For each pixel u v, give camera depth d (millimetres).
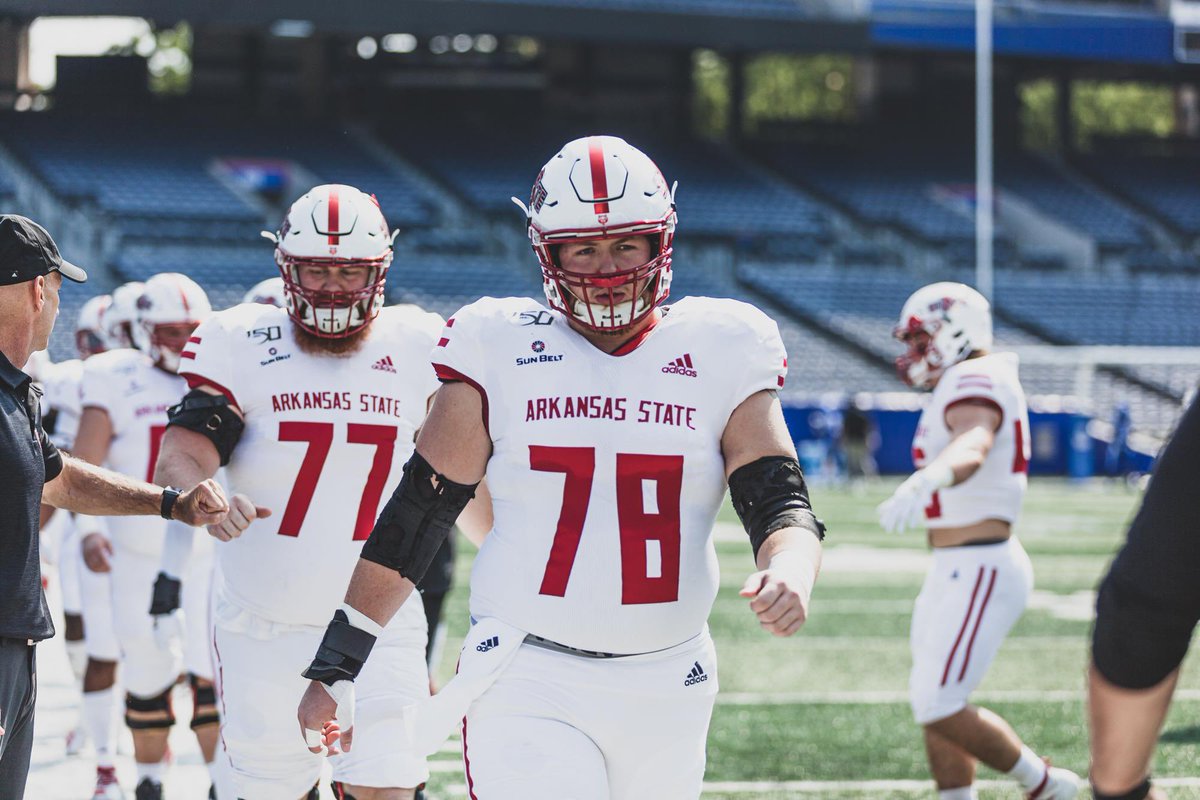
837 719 26672
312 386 14617
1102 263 122625
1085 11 116625
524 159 120438
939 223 123125
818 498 81500
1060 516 72188
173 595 16469
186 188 107250
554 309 11078
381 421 14727
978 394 18016
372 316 14828
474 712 10711
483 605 10781
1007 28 114750
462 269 106688
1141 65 135250
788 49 111500
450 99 124938
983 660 17875
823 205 124688
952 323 18625
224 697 14586
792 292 111750
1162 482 7891
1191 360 111062
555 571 10531
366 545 10922
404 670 13992
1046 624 38875
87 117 113188
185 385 21344
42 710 27469
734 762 23156
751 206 121062
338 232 14367
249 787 14469
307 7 98875
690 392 10734
